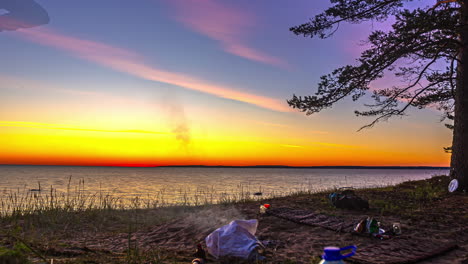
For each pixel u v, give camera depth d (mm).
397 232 6691
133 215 9922
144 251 5648
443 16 12836
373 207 9938
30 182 67438
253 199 12344
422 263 4914
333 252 2258
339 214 8773
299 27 15203
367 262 4699
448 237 6523
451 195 12484
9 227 7750
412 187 14742
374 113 15867
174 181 83500
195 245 6230
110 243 6586
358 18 14844
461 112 13742
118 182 75438
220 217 8500
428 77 15141
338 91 14883
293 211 8859
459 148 13609
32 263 4035
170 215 9891
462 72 13812
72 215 9281
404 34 13055
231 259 5102
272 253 5457
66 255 5188
